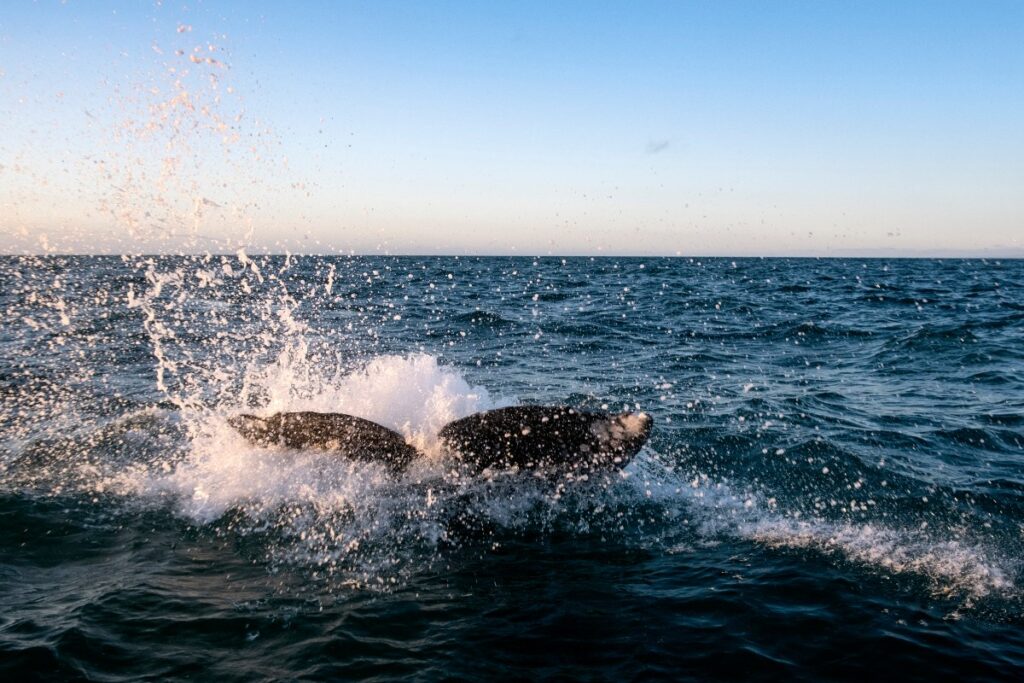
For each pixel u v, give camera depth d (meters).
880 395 9.95
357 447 5.84
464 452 5.79
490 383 10.28
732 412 8.76
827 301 24.50
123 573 4.55
